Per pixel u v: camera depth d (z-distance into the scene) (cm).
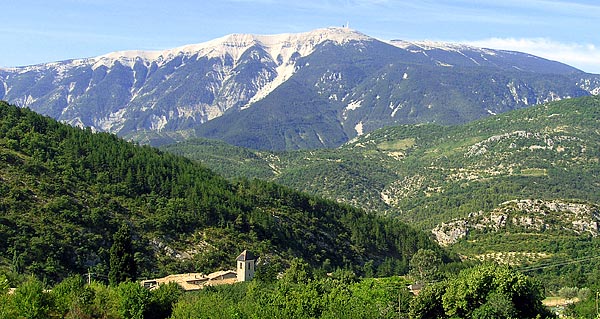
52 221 17038
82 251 16525
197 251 18488
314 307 11175
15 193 17488
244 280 16262
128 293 11612
